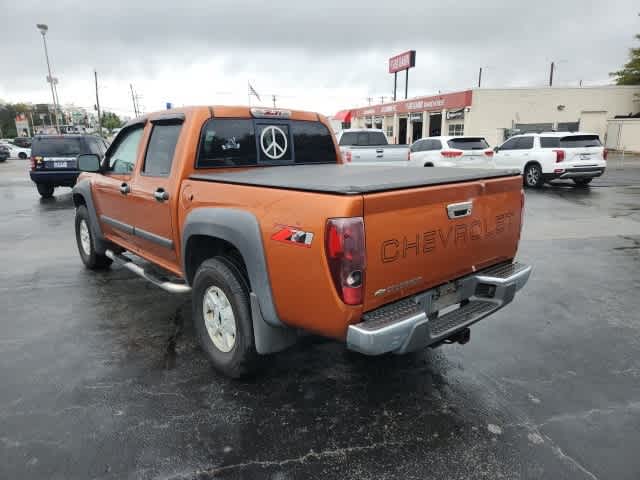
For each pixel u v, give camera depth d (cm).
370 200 242
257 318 301
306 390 328
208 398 317
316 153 465
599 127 3288
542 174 1459
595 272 607
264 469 250
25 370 354
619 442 273
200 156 371
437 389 330
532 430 284
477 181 312
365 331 242
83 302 500
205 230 322
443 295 305
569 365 366
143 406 307
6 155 3569
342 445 269
